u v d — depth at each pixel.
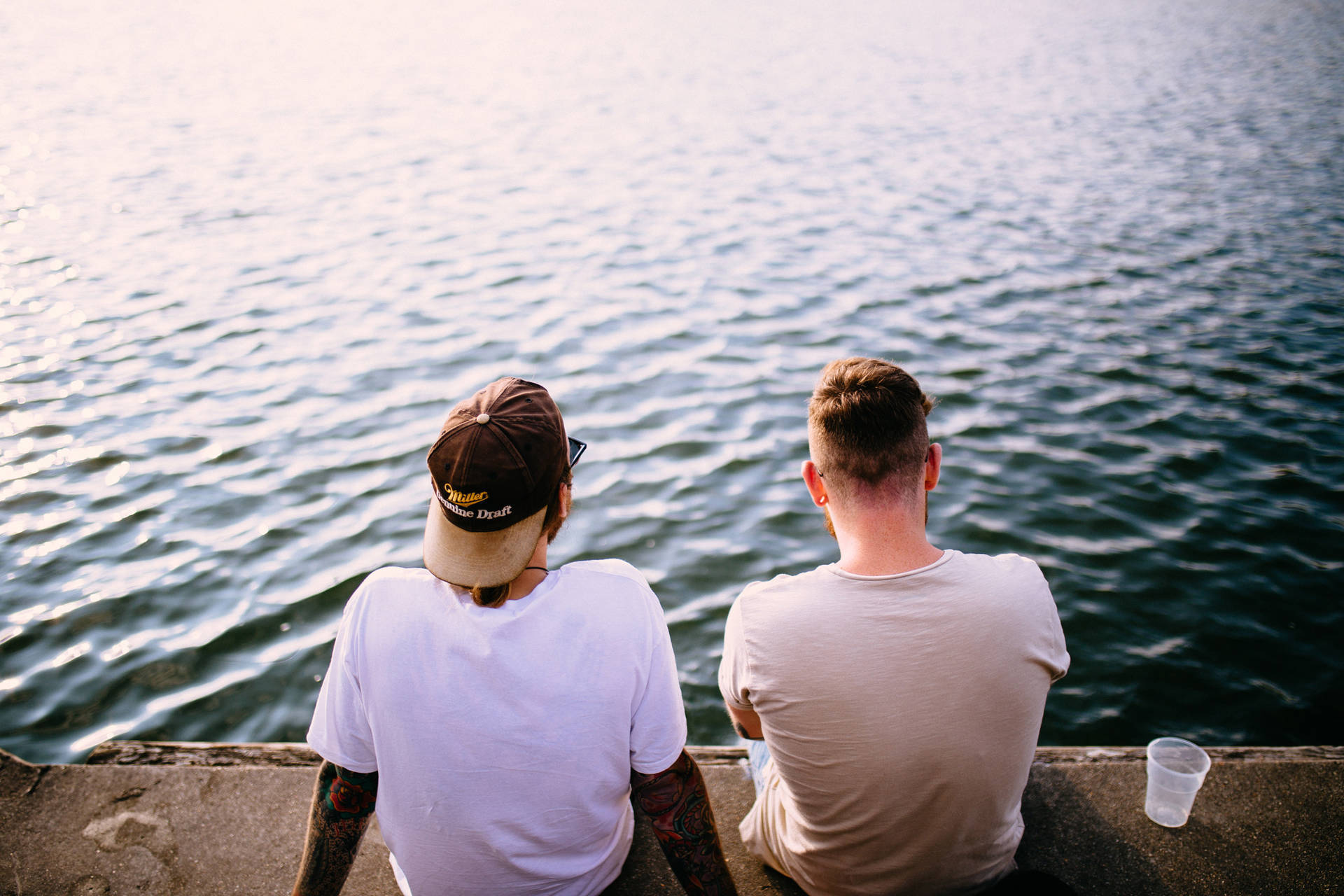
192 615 4.39
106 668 4.05
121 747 2.38
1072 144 15.98
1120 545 4.96
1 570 4.70
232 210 11.96
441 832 1.34
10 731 3.71
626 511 5.32
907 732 1.44
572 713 1.30
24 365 7.20
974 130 17.19
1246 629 4.33
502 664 1.26
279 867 2.04
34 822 2.15
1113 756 2.32
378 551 4.89
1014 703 1.45
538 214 11.98
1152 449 5.95
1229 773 2.24
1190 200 12.35
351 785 1.40
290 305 8.67
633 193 12.98
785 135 16.84
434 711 1.27
